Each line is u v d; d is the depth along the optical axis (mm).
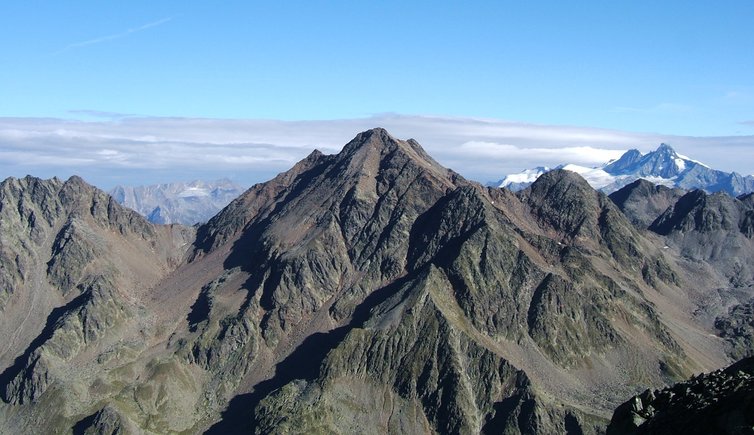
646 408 68500
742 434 54219
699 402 62281
